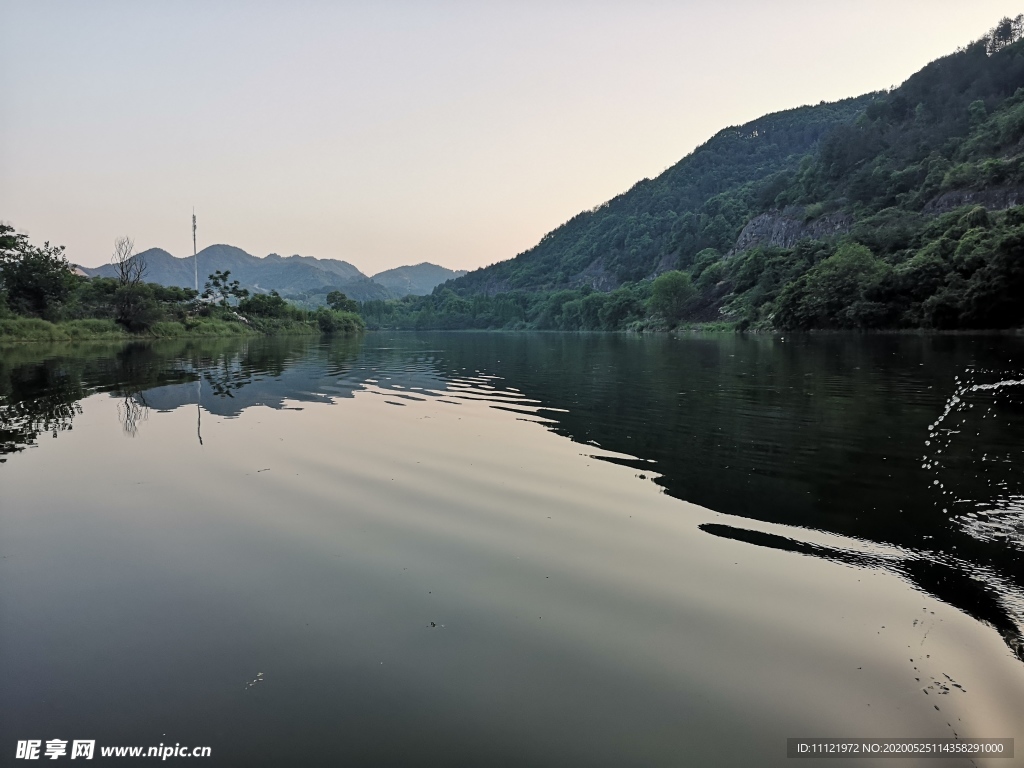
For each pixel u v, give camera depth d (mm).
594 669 3438
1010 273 46469
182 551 5148
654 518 5824
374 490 6816
